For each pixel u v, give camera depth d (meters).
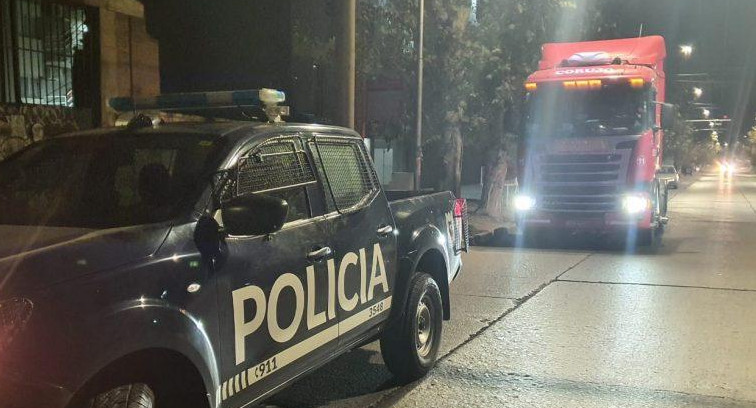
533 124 12.54
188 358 2.92
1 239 2.91
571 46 14.04
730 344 6.18
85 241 2.77
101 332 2.54
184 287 2.95
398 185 16.97
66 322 2.46
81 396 2.61
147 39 11.78
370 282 4.55
